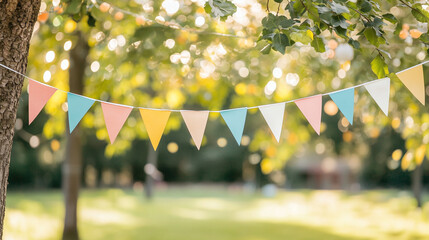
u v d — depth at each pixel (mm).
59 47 6051
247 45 5797
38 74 6574
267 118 2912
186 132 24875
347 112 2811
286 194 29562
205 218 14523
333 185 38406
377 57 2830
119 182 33969
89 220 13195
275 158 8984
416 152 5312
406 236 10461
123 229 11422
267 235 10836
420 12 2836
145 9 5172
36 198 21312
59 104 7039
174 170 34312
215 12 2758
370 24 2648
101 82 6441
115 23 5586
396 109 6418
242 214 16062
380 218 14227
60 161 25812
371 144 19531
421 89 2842
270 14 2652
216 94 7637
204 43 5906
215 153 31125
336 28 2602
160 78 7109
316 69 6961
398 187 28172
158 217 14492
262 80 7145
